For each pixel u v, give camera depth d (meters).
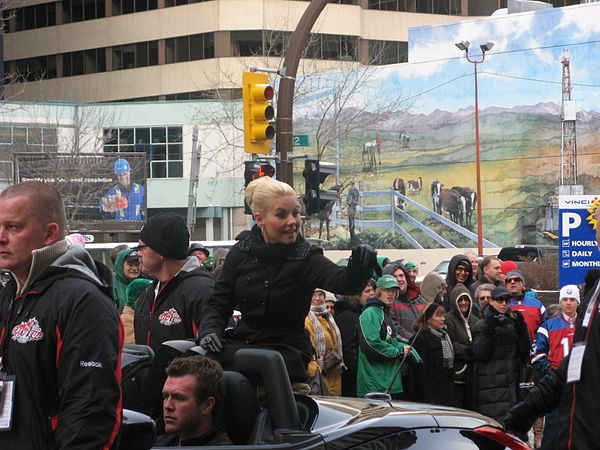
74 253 4.04
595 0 74.94
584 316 4.88
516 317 10.85
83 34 77.06
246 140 14.86
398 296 11.56
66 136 60.41
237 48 70.94
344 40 71.69
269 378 5.12
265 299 5.63
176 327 6.82
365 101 58.78
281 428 5.05
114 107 64.44
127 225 45.97
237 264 5.73
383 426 5.19
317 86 55.47
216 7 70.81
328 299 10.98
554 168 57.16
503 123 58.16
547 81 57.31
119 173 46.25
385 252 59.94
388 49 74.50
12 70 80.00
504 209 58.16
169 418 4.89
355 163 60.78
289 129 14.96
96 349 3.89
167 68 73.25
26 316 3.92
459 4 76.56
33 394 3.90
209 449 4.78
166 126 64.94
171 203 65.00
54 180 45.00
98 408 3.86
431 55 59.44
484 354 10.78
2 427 3.87
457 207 58.78
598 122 56.31
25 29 79.50
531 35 57.59
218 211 64.25
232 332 5.82
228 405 5.08
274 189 5.58
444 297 12.12
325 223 61.66
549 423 9.94
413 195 59.59
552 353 11.18
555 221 56.91
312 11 14.79
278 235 5.59
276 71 14.92
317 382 8.30
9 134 58.25
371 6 74.12
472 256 15.16
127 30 75.19
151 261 6.85
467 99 58.66
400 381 10.47
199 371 4.89
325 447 4.95
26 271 3.95
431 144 59.28
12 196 3.93
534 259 35.97
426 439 5.29
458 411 5.68
